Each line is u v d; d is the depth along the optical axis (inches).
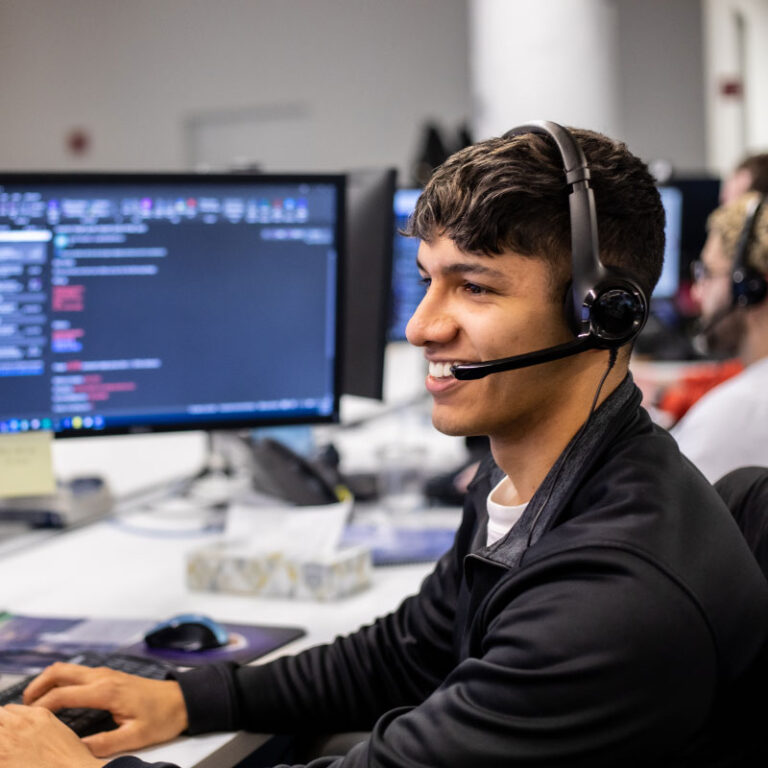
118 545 64.4
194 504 74.4
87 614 51.4
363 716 41.6
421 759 28.5
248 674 40.6
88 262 58.7
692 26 262.8
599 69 191.5
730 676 28.9
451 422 32.8
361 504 74.7
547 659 27.3
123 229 59.1
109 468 88.0
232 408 62.7
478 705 28.2
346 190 62.5
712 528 30.0
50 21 304.0
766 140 309.3
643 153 270.8
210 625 45.9
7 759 33.8
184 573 58.2
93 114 303.9
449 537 64.4
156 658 44.6
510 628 28.6
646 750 27.5
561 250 31.3
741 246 68.9
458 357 32.4
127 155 301.7
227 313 61.7
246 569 54.4
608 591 27.6
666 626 27.1
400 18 268.5
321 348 63.9
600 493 30.7
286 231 62.0
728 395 62.9
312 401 64.2
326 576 53.1
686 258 148.2
